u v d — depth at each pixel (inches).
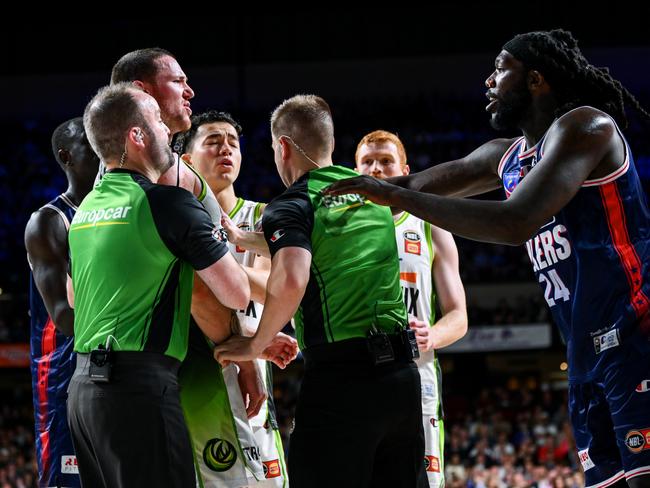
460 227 119.6
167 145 129.2
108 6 943.0
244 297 123.5
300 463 126.3
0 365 748.0
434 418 181.0
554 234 130.6
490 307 770.2
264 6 956.6
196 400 144.3
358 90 960.3
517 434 642.2
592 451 128.9
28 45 959.0
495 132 921.5
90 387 117.6
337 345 126.1
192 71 963.3
